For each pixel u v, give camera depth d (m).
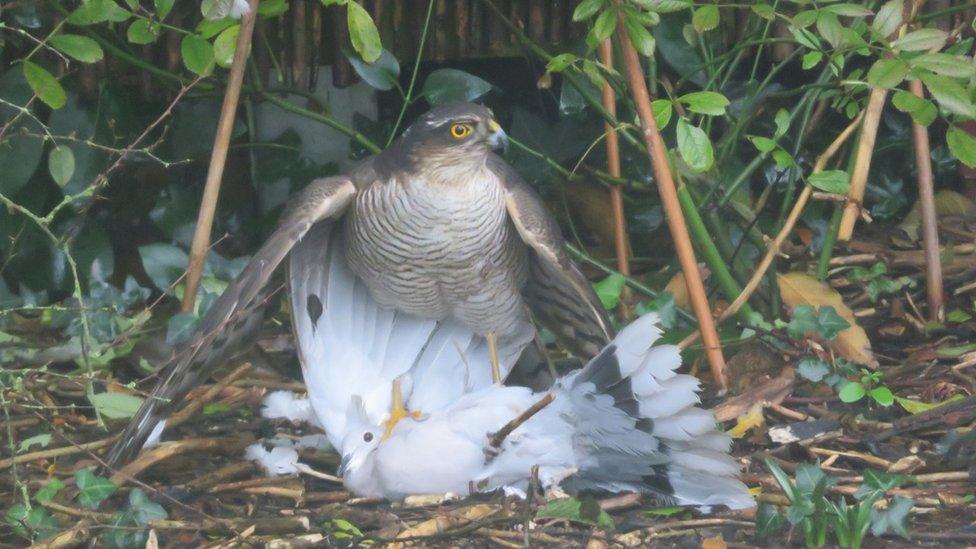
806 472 7.34
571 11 11.09
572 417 7.59
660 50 10.79
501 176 8.39
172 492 7.84
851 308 10.46
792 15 10.84
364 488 7.78
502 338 8.98
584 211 11.54
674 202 8.89
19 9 10.25
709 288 10.35
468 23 11.23
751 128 11.57
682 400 7.29
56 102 8.65
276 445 8.63
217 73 10.73
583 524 7.29
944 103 8.08
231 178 11.59
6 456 8.30
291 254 8.56
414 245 8.15
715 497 7.40
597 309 8.20
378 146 11.72
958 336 9.93
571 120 11.49
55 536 7.18
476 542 7.14
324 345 8.55
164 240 11.54
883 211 11.71
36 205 10.75
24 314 10.37
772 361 9.37
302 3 10.91
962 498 7.54
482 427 7.65
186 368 7.59
